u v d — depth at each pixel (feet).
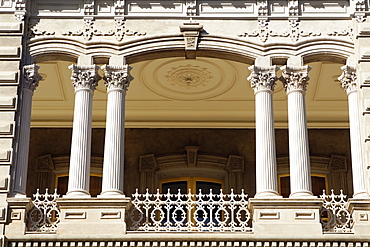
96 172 120.26
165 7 102.17
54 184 119.96
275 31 100.58
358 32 99.40
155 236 89.20
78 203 91.25
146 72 112.68
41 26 100.78
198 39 100.17
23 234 89.86
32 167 120.06
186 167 120.57
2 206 91.35
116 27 100.83
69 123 122.42
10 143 94.58
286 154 120.78
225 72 112.68
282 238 89.04
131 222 97.60
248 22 101.19
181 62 110.11
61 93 117.60
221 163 120.47
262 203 91.30
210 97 119.85
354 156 95.91
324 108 122.01
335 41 100.17
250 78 98.37
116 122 95.76
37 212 107.96
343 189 119.03
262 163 93.86
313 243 89.10
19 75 97.86
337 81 114.11
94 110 122.11
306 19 101.30
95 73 98.22
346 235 89.20
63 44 99.91
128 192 118.62
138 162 120.47
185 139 121.80
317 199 91.61
